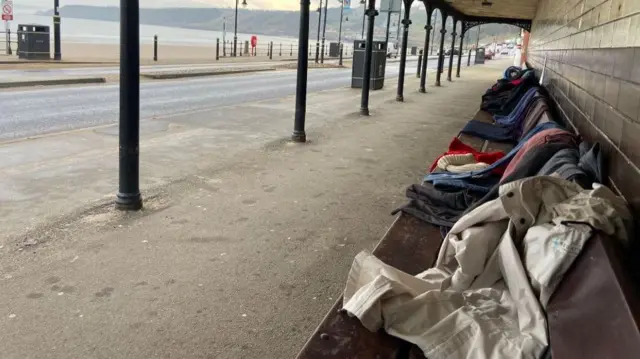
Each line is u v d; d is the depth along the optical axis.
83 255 3.81
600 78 3.42
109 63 23.02
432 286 2.45
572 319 1.78
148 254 3.88
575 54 4.98
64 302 3.18
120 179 4.71
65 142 7.34
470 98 16.34
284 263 3.85
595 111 3.54
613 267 1.71
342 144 8.00
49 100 11.98
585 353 1.60
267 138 8.12
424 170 6.70
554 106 6.61
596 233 1.98
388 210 5.10
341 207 5.11
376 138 8.66
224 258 3.88
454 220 3.40
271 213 4.85
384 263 2.63
